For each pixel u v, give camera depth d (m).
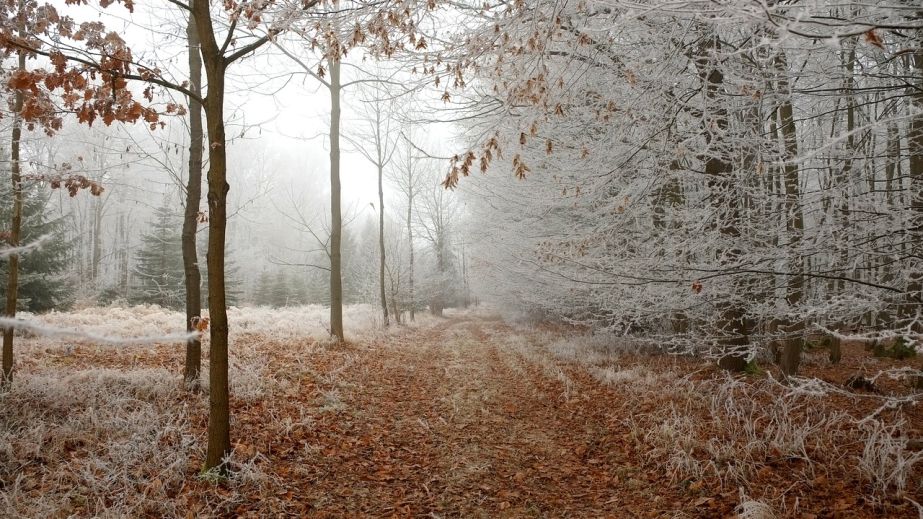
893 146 5.01
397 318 20.62
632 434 5.79
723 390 6.27
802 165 5.31
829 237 4.52
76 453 4.43
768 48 4.20
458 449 5.73
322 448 5.32
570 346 12.63
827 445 4.88
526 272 10.80
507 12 3.65
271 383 7.06
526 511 4.29
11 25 3.87
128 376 6.38
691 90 4.60
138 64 4.09
